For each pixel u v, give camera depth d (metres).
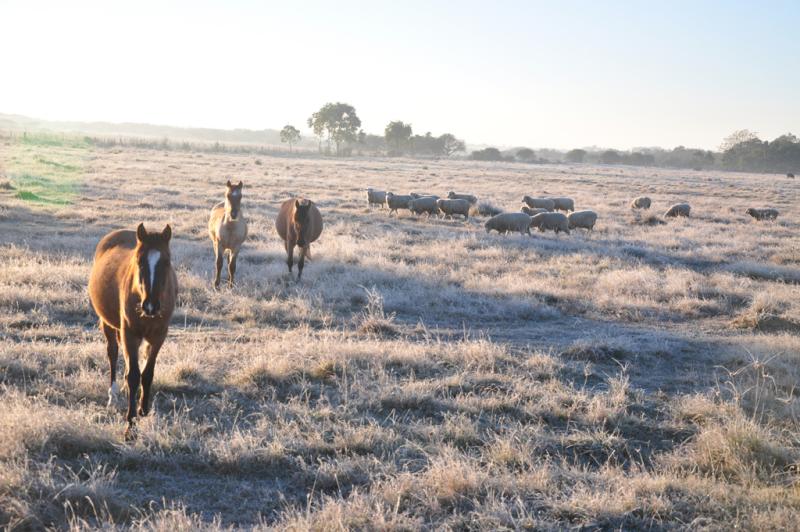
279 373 8.34
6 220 20.78
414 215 29.56
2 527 4.73
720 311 14.17
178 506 5.30
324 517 4.97
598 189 55.50
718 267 19.83
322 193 38.34
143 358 8.42
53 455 5.80
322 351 9.41
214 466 5.98
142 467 5.93
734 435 6.73
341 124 158.62
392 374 8.85
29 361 8.20
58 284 12.62
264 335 10.59
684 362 10.45
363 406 7.63
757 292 15.18
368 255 18.30
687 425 7.57
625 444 6.93
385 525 4.93
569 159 193.12
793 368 9.54
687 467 6.50
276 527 4.91
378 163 93.25
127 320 6.37
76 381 7.70
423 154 184.38
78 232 19.50
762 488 5.88
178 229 21.33
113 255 7.10
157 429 6.41
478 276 16.28
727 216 35.50
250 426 6.90
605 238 25.20
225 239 13.73
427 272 16.27
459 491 5.61
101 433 6.24
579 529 5.16
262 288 14.02
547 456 6.40
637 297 14.72
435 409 7.78
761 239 26.06
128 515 5.11
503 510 5.23
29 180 32.78
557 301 14.48
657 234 26.80
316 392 8.09
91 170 43.19
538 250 20.94
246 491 5.64
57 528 4.84
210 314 11.77
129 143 101.31
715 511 5.47
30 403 6.77
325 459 6.27
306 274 15.55
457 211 28.83
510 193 46.12
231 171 53.06
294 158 97.50
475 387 8.53
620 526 5.25
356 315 12.31
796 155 170.25
